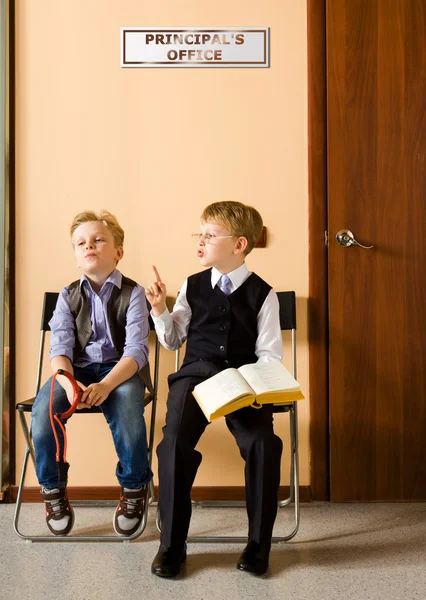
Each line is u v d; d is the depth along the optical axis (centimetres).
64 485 186
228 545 181
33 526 196
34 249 223
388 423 221
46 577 159
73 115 224
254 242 194
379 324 221
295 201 224
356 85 220
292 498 213
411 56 220
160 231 224
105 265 196
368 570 163
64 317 197
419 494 221
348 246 221
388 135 221
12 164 223
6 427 220
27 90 223
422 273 221
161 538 162
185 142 225
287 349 223
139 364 187
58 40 224
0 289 219
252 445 163
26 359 223
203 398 162
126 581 157
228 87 224
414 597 148
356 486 221
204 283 193
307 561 169
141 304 199
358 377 221
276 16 224
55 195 224
